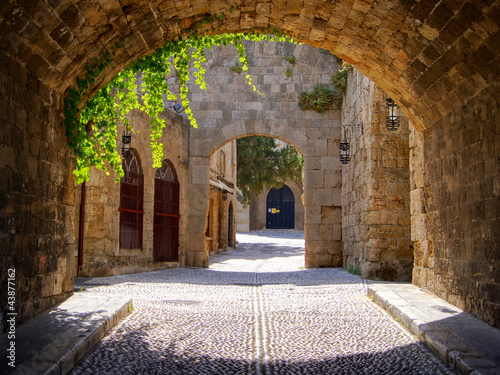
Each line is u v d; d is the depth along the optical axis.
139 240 17.00
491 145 7.14
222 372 5.37
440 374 5.27
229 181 32.78
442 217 9.25
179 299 10.56
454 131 8.59
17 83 6.26
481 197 7.52
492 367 4.90
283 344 6.62
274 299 10.73
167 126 19.28
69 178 8.48
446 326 6.80
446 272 8.95
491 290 7.06
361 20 8.47
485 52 6.73
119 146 15.58
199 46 10.51
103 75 8.63
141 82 19.30
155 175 18.91
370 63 9.82
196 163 21.17
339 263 20.28
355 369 5.50
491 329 6.63
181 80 10.58
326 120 20.86
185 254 20.77
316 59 21.12
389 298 9.16
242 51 10.91
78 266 14.44
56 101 7.69
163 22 8.34
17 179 6.29
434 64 8.09
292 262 24.77
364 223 15.34
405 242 14.48
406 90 9.68
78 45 7.21
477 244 7.62
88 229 14.55
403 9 7.47
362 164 15.74
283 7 8.77
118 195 15.54
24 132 6.50
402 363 5.70
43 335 5.89
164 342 6.61
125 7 7.31
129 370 5.33
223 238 31.42
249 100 21.19
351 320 8.16
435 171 9.63
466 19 6.55
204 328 7.57
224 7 8.65
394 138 14.63
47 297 7.55
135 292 11.43
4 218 5.89
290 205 54.69
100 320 6.83
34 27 6.12
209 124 21.22
